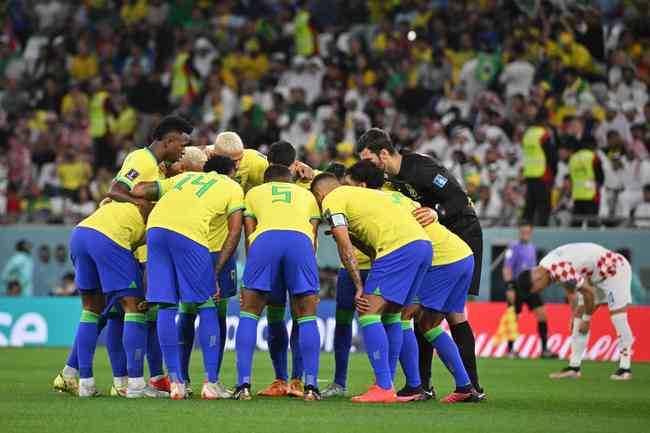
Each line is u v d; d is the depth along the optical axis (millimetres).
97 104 90000
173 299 33688
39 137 90562
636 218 70000
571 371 50125
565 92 82438
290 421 27797
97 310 35469
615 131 76250
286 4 100312
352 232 34469
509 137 78438
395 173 36281
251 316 34031
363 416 29250
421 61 88375
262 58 95000
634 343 65062
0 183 87500
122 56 99188
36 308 71125
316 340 33844
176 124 35531
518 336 67125
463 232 36250
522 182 75188
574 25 86375
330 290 71625
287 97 90375
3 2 106312
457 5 92812
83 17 105438
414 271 33438
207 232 34062
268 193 34375
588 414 31922
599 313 65812
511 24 89188
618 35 88875
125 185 34594
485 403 34750
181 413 29281
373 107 83938
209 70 95500
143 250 37906
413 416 29531
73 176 85688
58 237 78125
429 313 34750
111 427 26281
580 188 72438
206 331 34156
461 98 84125
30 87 99375
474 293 36438
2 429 25875
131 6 103750
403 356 34969
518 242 67562
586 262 49469
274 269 33688
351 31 99938
